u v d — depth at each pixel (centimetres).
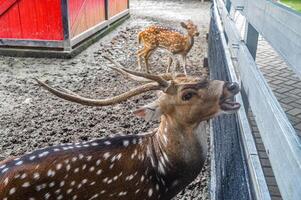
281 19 160
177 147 204
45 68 632
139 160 208
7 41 699
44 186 189
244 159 183
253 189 158
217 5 622
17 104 482
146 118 197
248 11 264
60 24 673
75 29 715
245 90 232
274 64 643
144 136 217
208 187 307
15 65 646
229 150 231
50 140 388
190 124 201
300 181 103
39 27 682
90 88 541
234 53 309
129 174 206
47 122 431
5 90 530
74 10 703
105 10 897
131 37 870
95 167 200
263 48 766
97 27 833
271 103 152
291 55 141
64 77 587
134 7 1338
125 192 207
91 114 452
